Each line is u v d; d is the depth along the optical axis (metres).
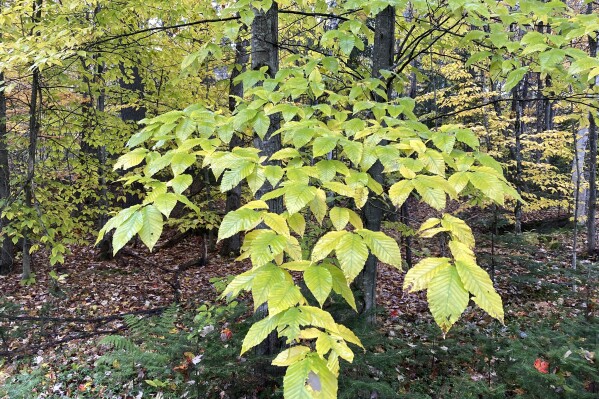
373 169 2.97
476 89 7.31
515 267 6.50
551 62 1.81
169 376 3.68
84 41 3.74
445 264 0.91
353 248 1.01
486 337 3.38
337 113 1.77
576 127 8.17
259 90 1.82
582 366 2.54
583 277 5.05
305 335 0.91
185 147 1.46
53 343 5.07
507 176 8.32
